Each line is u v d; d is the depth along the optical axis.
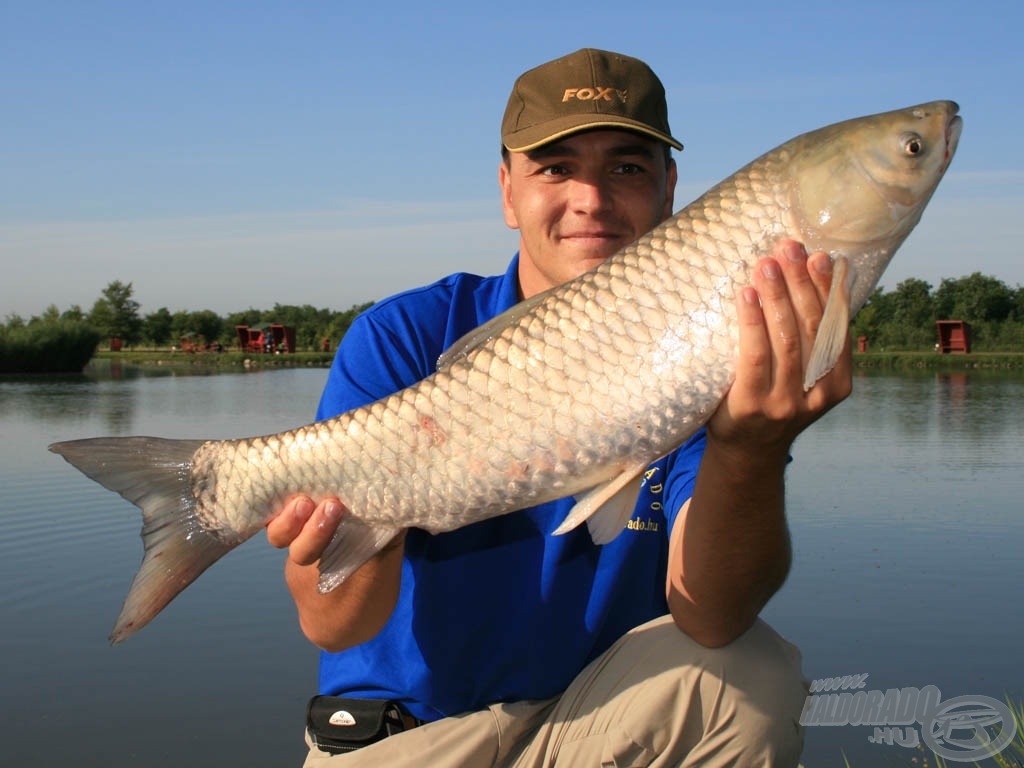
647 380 2.54
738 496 2.57
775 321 2.36
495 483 2.67
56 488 11.00
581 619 3.12
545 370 2.62
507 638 3.07
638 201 3.38
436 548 3.10
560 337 2.61
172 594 2.90
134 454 2.94
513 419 2.64
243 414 20.34
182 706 4.93
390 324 3.33
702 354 2.50
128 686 5.19
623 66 3.38
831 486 10.80
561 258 3.39
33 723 4.77
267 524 2.87
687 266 2.53
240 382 35.34
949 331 46.69
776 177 2.53
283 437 2.83
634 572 3.21
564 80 3.31
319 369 49.38
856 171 2.48
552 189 3.36
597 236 3.34
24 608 6.54
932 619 6.02
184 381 36.41
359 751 3.03
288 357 59.34
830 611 6.25
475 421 2.66
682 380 2.51
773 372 2.39
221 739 4.56
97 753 4.41
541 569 3.09
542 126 3.25
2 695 5.11
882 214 2.49
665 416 2.54
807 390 2.39
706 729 2.89
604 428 2.58
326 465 2.78
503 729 3.04
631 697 2.93
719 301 2.50
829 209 2.48
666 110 3.51
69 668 5.48
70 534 8.66
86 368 52.12
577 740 2.98
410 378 3.23
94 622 6.25
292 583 2.96
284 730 4.68
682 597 2.82
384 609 2.91
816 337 2.37
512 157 3.47
